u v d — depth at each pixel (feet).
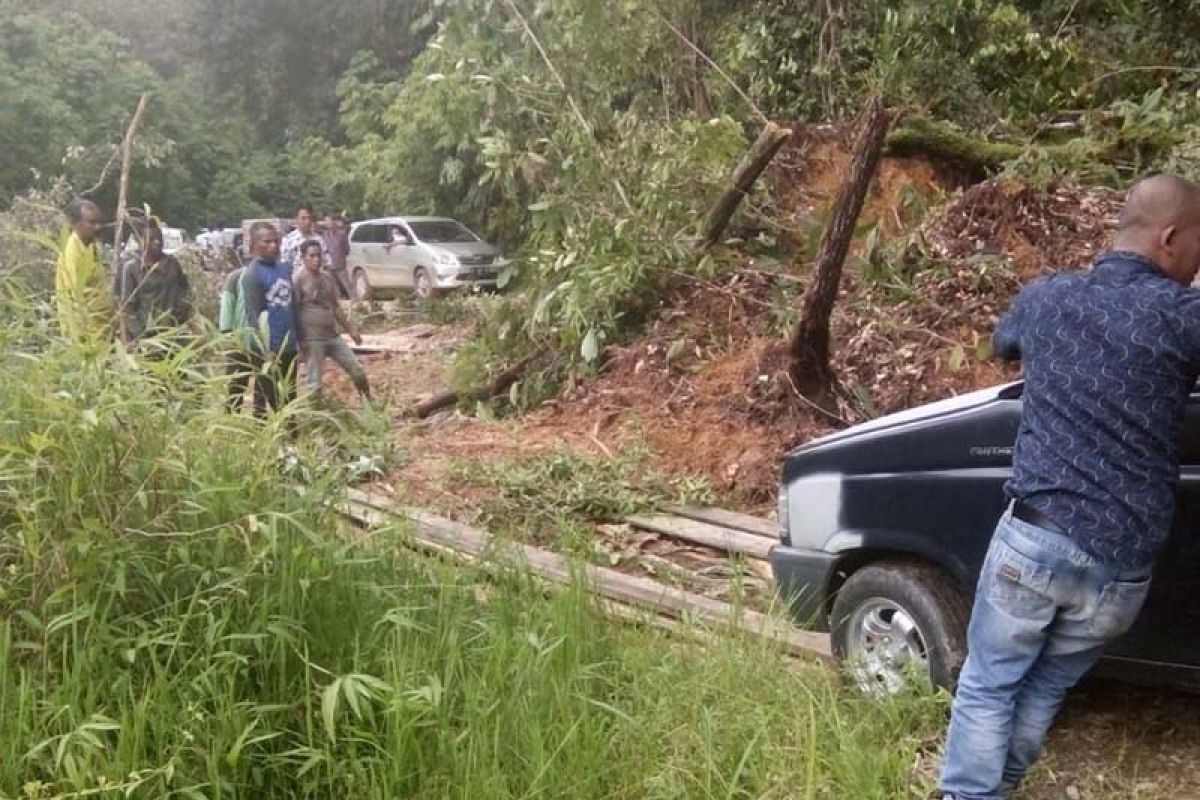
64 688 13.02
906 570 15.15
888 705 14.62
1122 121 38.37
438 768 13.41
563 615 16.07
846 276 32.99
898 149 36.68
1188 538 12.98
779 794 13.12
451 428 32.91
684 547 24.14
